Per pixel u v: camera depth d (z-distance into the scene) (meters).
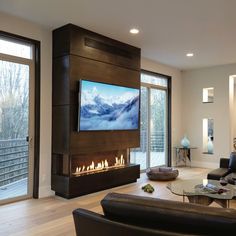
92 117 4.37
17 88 4.12
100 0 3.32
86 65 4.34
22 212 3.55
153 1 3.34
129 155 5.71
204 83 7.41
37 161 4.23
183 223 1.27
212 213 1.24
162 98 7.29
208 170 6.85
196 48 5.47
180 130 7.75
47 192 4.32
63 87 4.20
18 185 4.11
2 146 3.94
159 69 6.91
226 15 3.76
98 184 4.47
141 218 1.39
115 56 4.87
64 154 4.19
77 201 4.06
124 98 4.98
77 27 4.21
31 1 3.38
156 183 5.28
